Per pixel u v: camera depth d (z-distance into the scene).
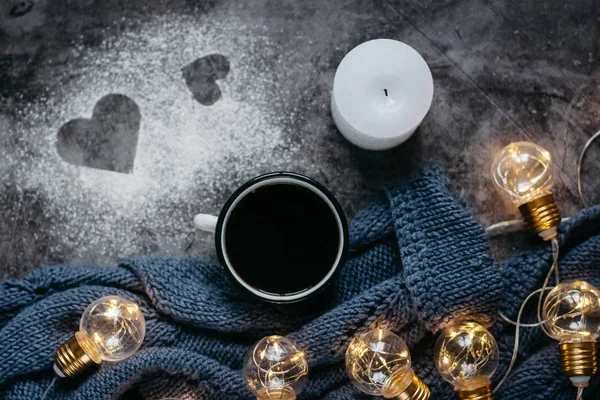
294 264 0.73
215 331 0.78
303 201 0.73
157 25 0.82
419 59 0.75
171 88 0.82
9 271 0.81
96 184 0.81
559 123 0.82
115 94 0.82
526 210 0.76
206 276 0.78
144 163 0.81
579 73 0.82
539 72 0.82
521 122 0.82
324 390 0.79
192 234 0.81
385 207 0.79
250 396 0.77
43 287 0.78
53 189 0.81
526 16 0.82
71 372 0.74
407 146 0.82
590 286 0.74
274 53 0.82
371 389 0.74
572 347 0.74
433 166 0.78
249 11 0.82
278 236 0.73
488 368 0.73
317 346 0.76
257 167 0.81
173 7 0.82
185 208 0.81
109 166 0.82
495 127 0.82
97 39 0.82
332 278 0.73
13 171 0.82
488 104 0.82
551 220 0.76
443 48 0.82
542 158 0.75
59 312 0.77
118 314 0.73
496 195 0.82
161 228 0.81
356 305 0.76
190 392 0.77
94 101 0.82
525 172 0.75
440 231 0.77
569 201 0.82
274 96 0.82
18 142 0.82
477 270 0.76
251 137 0.82
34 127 0.82
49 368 0.77
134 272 0.78
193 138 0.82
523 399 0.77
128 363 0.75
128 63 0.82
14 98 0.82
